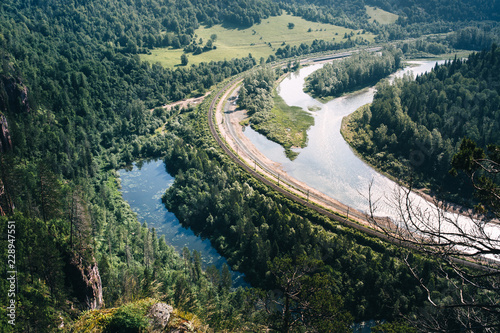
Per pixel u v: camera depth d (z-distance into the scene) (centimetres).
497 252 2525
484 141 18825
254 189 17312
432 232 2948
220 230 14938
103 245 12556
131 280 9256
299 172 19538
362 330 10875
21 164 14825
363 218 15275
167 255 13100
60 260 8331
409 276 11288
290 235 13238
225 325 6166
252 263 13100
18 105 17625
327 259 12625
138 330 4650
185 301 7900
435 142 19025
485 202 3231
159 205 16988
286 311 5109
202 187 17138
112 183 18275
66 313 7850
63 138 17975
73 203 9288
